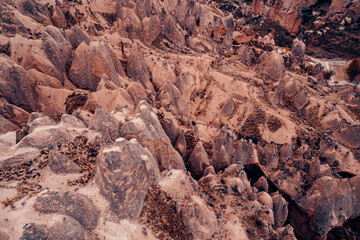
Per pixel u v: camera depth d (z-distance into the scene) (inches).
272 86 2817.4
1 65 1744.6
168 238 1125.7
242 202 1545.3
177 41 3425.2
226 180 1664.6
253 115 2497.5
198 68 2896.2
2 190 1036.5
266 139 2345.0
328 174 2038.6
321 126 2571.4
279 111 2632.9
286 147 2142.0
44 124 1397.6
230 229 1333.7
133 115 1596.9
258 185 1868.8
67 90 2005.4
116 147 1138.7
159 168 1533.0
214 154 1942.7
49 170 1166.3
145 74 2571.4
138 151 1236.5
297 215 1984.5
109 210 1075.9
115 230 1031.6
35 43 2095.2
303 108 2773.1
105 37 2783.0
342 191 1893.5
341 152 2306.8
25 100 1827.0
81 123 1514.5
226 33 4350.4
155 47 3179.1
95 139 1341.0
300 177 2032.5
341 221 1905.8
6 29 2150.6
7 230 848.9
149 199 1225.4
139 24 3147.1
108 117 1409.9
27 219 886.4
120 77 2304.4
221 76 2832.2
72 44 2488.9
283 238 1475.1
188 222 1210.6
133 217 1125.7
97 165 1159.6
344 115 2655.0
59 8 2859.3
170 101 2295.8
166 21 3432.6
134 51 2465.6
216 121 2356.1
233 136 2206.0
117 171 1096.2
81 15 2930.6
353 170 2233.0
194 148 1811.0
